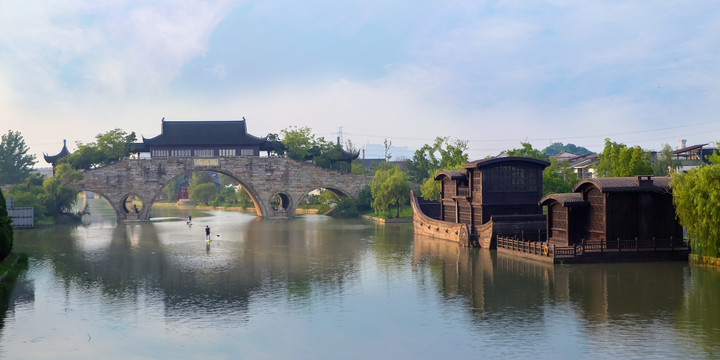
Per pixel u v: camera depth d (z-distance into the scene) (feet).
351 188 464.65
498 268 183.83
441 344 108.27
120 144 424.46
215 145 440.86
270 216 446.60
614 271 172.55
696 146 392.68
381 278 171.94
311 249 242.78
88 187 408.87
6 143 526.57
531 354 101.55
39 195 383.86
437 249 236.63
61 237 300.20
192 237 298.56
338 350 106.01
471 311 130.72
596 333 112.27
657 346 104.01
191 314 130.93
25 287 161.99
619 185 187.73
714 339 107.55
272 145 462.60
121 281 170.19
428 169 481.46
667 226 190.39
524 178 237.45
